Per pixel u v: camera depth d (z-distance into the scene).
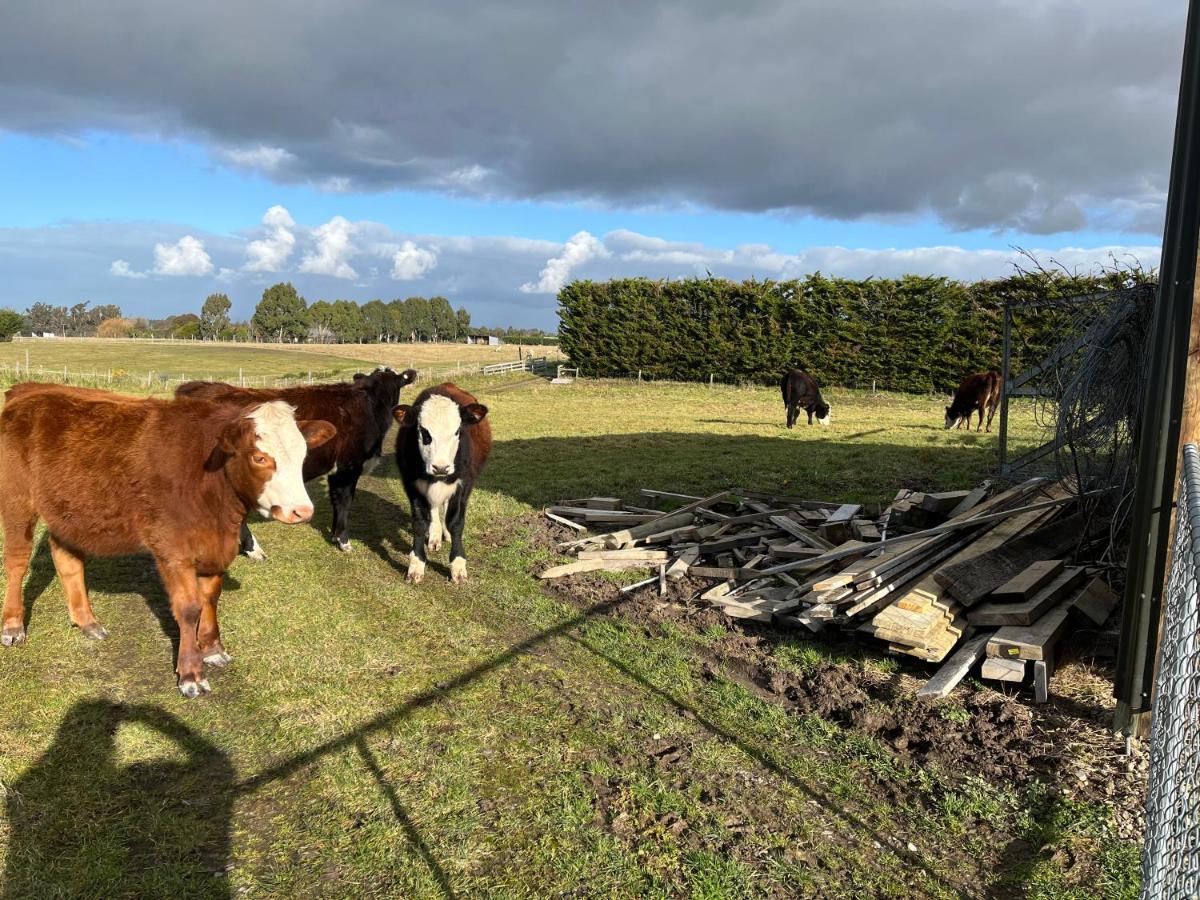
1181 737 2.14
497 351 88.25
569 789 4.24
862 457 15.11
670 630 6.55
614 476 13.45
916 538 6.94
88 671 5.52
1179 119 4.27
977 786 4.29
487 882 3.53
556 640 6.37
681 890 3.50
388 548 9.20
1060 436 7.55
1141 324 6.47
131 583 7.44
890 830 3.96
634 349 41.50
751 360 37.75
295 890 3.47
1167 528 4.39
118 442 5.15
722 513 9.76
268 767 4.43
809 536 7.98
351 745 4.66
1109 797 4.10
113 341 98.31
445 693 5.36
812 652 5.95
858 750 4.70
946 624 5.63
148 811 3.98
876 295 34.66
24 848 3.64
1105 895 3.42
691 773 4.43
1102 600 5.92
